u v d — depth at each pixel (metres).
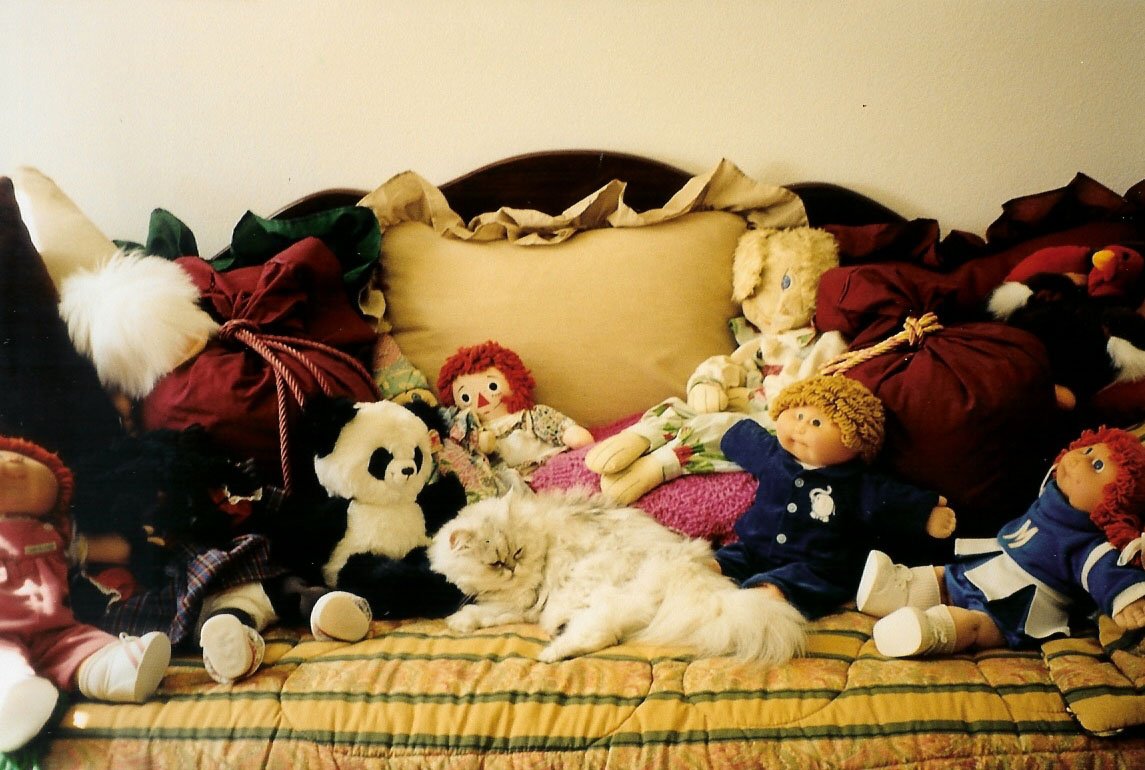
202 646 1.04
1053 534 1.11
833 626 1.14
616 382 1.55
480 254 1.58
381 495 1.24
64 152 1.63
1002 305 1.38
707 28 1.58
